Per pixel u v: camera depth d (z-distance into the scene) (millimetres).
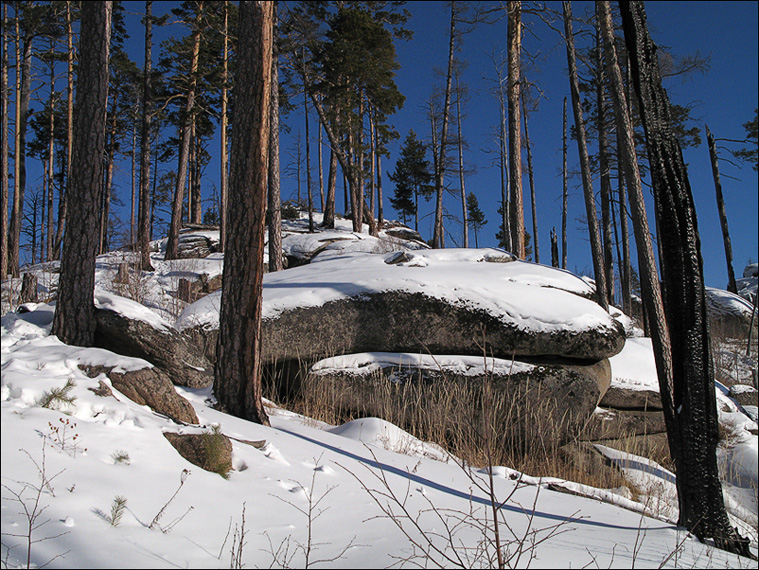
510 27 15125
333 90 25953
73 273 6609
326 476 4504
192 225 31250
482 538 3604
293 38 20359
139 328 6801
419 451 6918
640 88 4809
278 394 9172
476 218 55531
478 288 9445
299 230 30641
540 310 9211
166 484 3529
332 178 31719
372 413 8797
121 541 2801
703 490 4305
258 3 6793
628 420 9867
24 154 23406
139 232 20547
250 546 3084
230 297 6789
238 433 5180
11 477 3059
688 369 4480
